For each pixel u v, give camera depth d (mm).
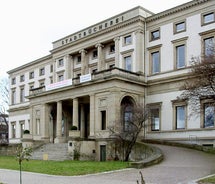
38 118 58188
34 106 59125
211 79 27391
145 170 27562
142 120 39125
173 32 47219
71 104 57250
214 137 41094
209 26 43312
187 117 43969
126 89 46156
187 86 30875
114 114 43875
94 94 46938
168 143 44344
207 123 42375
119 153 39969
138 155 38750
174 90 46094
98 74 46875
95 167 30734
